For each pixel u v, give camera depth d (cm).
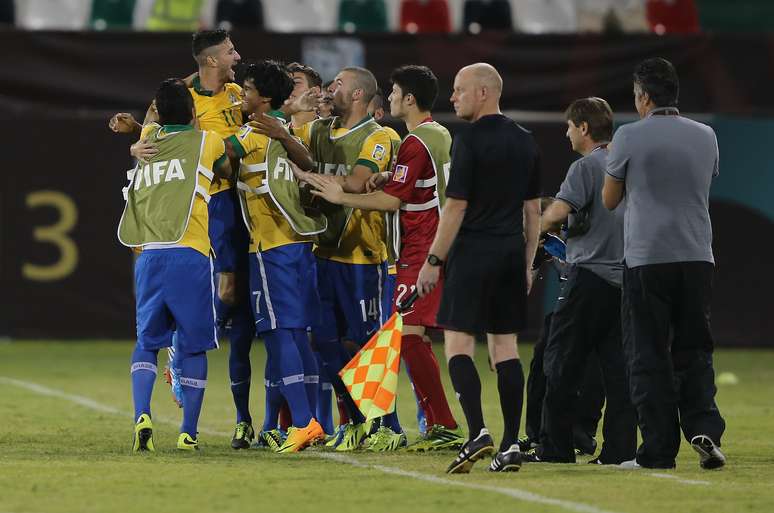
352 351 3159
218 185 3091
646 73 2736
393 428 3062
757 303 6538
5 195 6341
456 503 2194
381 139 3086
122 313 6456
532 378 3017
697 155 2689
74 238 6400
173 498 2227
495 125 2553
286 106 3055
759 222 6538
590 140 2852
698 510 2147
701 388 2700
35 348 6144
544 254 3061
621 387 2789
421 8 7350
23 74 6275
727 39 6488
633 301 2692
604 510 2133
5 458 2758
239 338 3073
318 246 3155
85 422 3556
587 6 7331
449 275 2552
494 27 7388
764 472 2636
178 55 6316
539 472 2597
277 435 3031
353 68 3155
